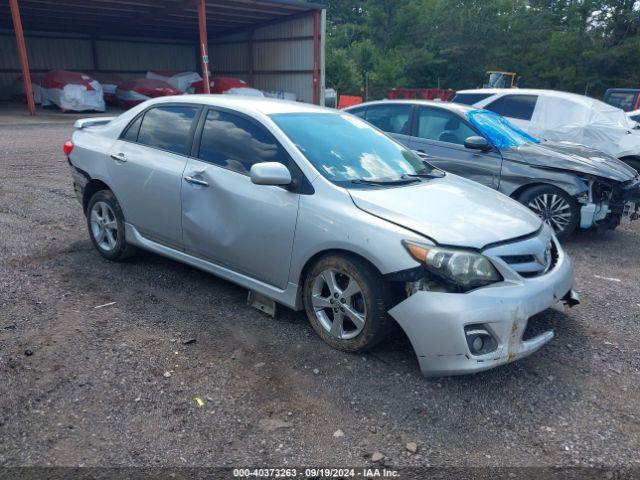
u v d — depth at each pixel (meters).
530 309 3.24
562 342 3.95
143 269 5.03
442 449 2.79
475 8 50.91
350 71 48.94
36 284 4.61
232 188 4.03
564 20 48.03
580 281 5.31
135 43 35.16
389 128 7.70
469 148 6.78
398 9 62.97
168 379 3.29
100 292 4.50
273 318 4.12
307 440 2.82
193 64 37.94
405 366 3.51
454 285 3.15
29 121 19.81
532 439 2.88
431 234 3.23
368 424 2.96
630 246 6.70
